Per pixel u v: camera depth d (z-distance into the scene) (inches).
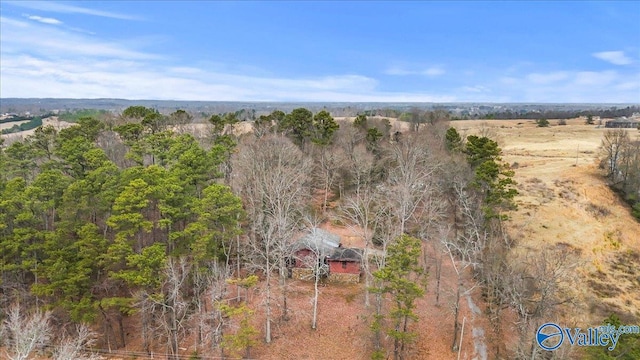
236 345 1298.0
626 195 2471.7
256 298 1774.1
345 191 2559.1
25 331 1203.2
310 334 1567.4
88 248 1384.1
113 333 1560.0
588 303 1738.4
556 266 1530.5
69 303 1358.3
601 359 1141.7
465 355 1478.8
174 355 1444.4
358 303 1743.4
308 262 1818.4
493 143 2186.3
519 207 2413.9
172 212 1475.1
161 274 1402.6
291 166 2266.2
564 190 2561.5
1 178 1738.4
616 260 2039.9
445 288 1817.2
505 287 1487.5
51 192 1551.4
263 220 1868.8
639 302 1806.1
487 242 1857.8
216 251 1593.3
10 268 1395.2
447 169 2233.0
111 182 1579.7
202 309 1569.9
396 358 1400.1
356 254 1903.3
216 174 1861.5
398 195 1939.0
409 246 1513.3
